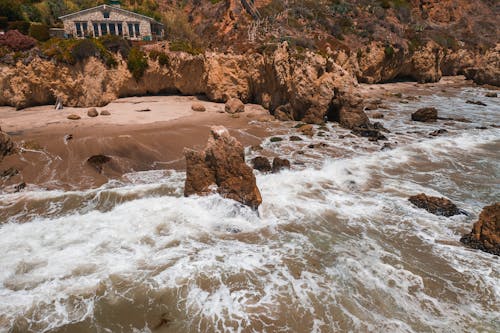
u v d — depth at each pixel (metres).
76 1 41.59
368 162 16.50
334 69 23.22
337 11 46.38
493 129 22.17
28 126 20.33
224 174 11.83
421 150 18.14
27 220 11.34
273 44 26.66
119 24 34.41
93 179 14.43
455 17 56.25
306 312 7.46
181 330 7.02
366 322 7.20
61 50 24.94
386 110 27.95
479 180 14.59
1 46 24.34
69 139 18.09
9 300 7.73
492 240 9.62
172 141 18.75
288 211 11.82
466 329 7.06
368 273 8.75
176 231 10.55
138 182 14.36
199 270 8.75
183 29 38.78
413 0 54.97
